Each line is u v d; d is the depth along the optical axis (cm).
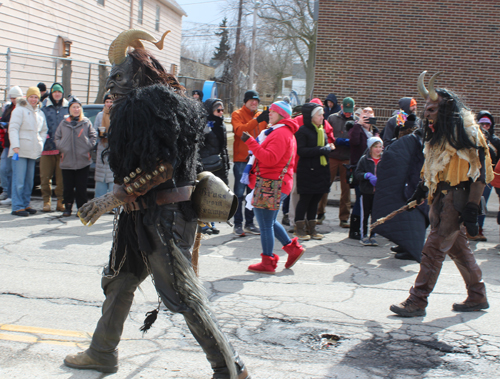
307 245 664
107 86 264
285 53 3778
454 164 392
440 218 402
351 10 1255
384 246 673
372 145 664
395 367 320
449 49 1249
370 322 396
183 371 304
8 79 1401
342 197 787
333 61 1270
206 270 532
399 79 1264
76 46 1892
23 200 770
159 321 381
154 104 244
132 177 249
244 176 568
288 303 435
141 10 2405
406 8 1246
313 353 338
